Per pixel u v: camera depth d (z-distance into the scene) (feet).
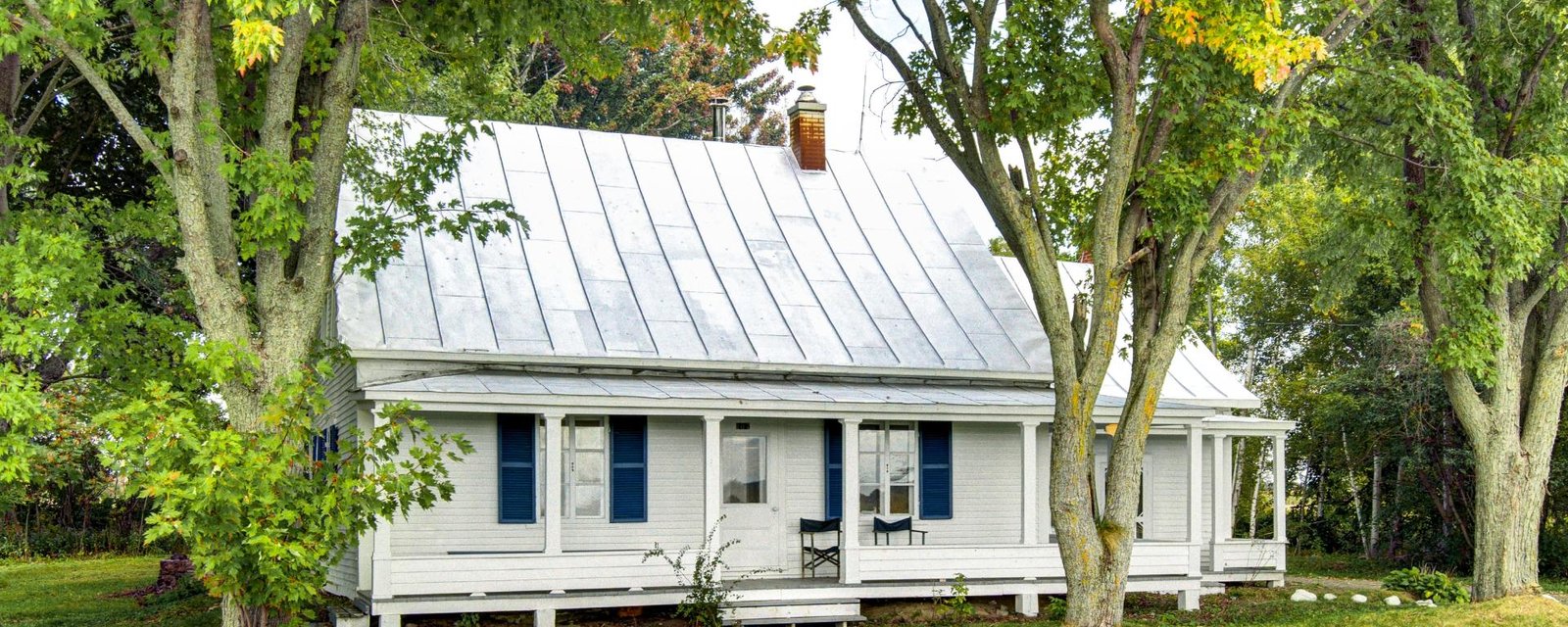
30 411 42.55
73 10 35.96
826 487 68.03
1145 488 77.15
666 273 70.74
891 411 62.64
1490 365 62.18
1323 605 68.18
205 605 65.41
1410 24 61.46
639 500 64.39
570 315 65.26
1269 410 116.16
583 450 63.93
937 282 76.89
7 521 105.91
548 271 68.08
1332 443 106.42
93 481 102.37
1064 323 49.34
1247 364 125.59
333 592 64.64
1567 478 84.02
